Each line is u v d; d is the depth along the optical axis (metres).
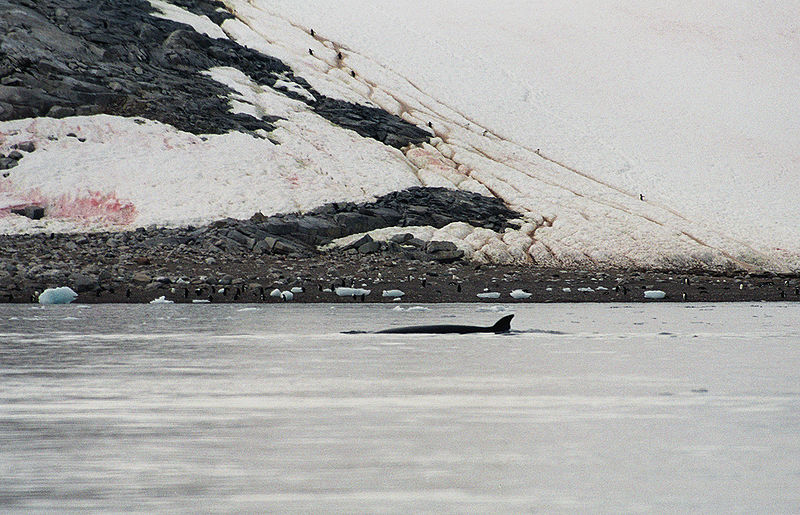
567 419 48.75
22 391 58.19
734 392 58.25
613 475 36.44
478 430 45.62
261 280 178.00
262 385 61.19
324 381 63.22
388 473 36.84
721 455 40.03
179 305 147.50
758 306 164.38
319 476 36.19
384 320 121.12
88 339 94.12
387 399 55.38
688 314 140.75
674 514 31.09
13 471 36.84
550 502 32.66
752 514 31.06
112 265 185.25
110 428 45.78
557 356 79.75
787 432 45.06
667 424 47.19
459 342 92.25
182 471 36.97
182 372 68.06
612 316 134.38
